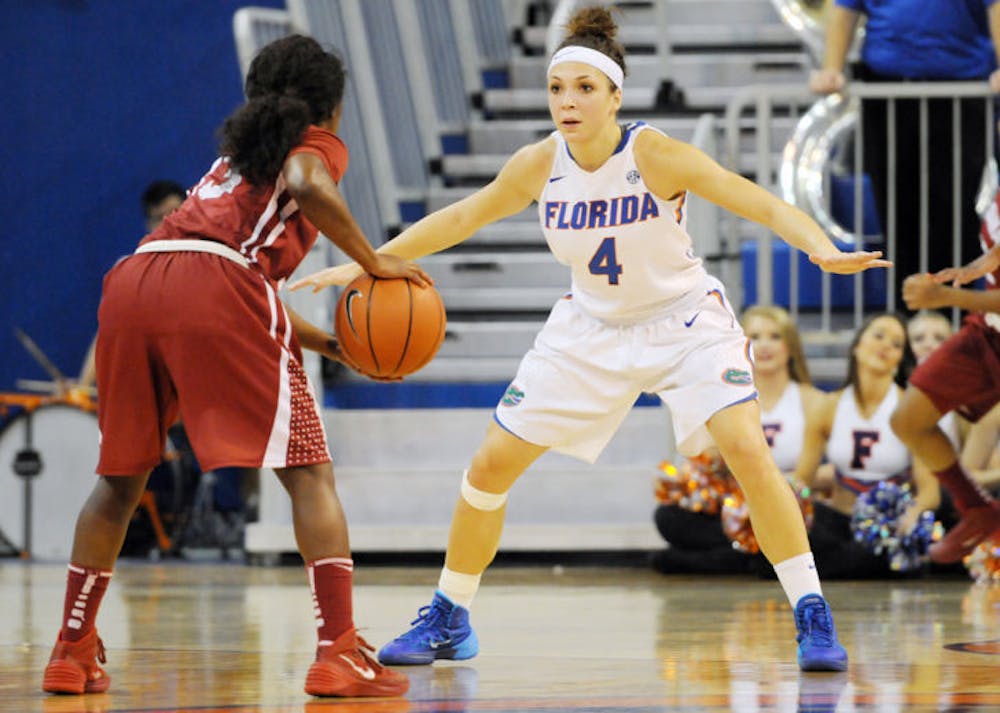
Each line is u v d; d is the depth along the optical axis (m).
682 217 11.15
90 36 28.42
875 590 18.47
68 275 28.34
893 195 22.03
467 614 11.70
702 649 12.39
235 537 25.48
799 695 9.66
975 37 21.98
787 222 10.61
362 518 23.17
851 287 23.86
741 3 29.88
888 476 20.77
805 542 11.12
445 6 29.70
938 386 16.92
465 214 11.77
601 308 11.34
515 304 25.80
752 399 11.16
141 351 10.05
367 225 25.83
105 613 15.70
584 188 11.11
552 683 10.37
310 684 9.75
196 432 9.88
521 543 22.36
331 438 23.92
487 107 29.58
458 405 24.81
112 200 28.34
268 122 9.98
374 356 10.56
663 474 21.06
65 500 25.58
